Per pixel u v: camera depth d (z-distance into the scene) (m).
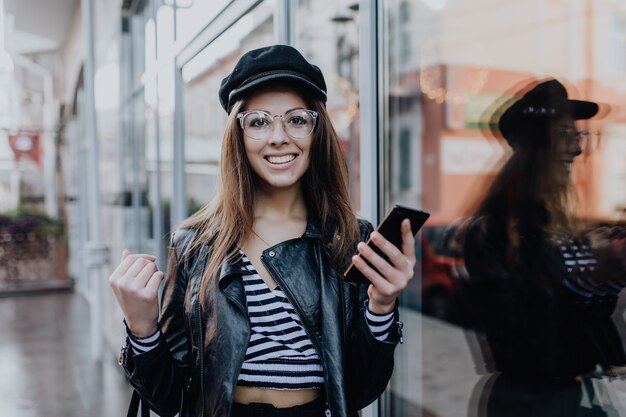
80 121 9.98
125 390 4.46
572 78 1.91
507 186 1.98
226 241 1.20
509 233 1.98
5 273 10.21
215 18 3.20
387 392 2.34
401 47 2.36
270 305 1.18
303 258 1.22
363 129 2.15
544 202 1.83
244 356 1.14
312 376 1.18
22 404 4.18
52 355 5.61
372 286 1.09
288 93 1.19
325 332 1.16
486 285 2.10
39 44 12.22
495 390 1.99
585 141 1.76
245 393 1.18
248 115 1.18
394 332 1.13
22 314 7.91
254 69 1.17
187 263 1.28
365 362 1.15
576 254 1.71
